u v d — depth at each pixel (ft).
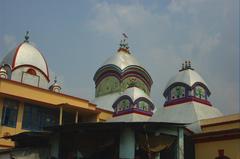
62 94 100.89
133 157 53.36
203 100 81.41
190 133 67.31
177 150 57.72
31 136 65.51
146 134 55.67
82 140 58.39
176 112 77.97
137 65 126.52
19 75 107.86
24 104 93.09
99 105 120.26
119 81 123.03
